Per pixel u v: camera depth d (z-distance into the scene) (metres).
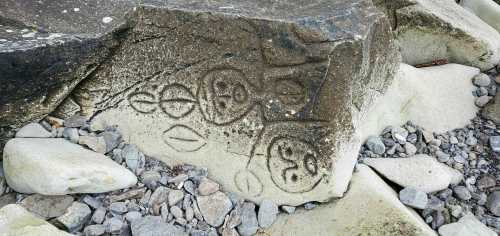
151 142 1.99
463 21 2.71
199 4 1.85
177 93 1.90
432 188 2.02
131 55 1.90
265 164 1.86
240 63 1.78
